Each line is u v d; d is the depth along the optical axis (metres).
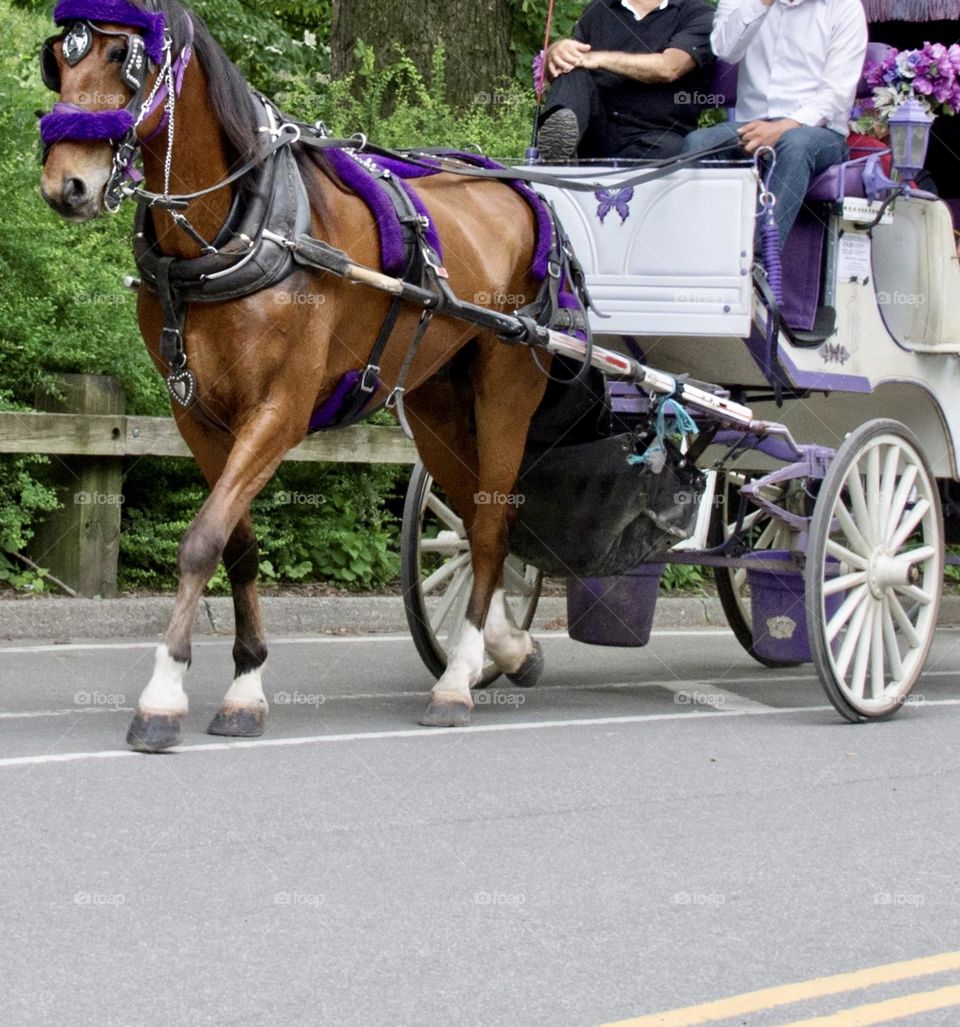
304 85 19.38
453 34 19.97
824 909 6.96
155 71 8.81
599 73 12.94
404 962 6.11
